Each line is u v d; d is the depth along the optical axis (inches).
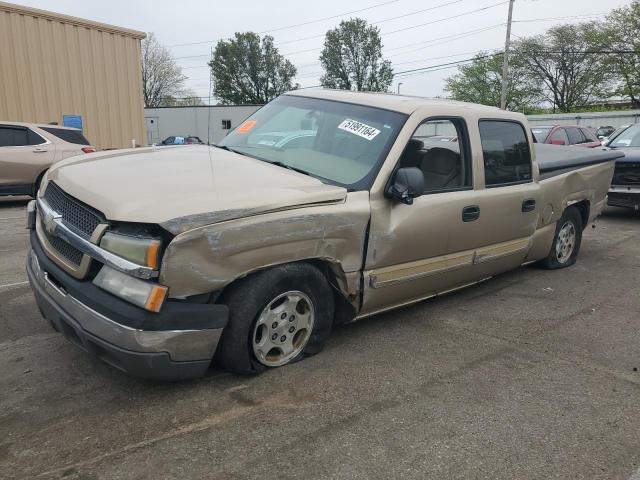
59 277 127.9
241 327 130.6
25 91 518.9
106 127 589.3
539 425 127.1
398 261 163.8
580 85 2399.1
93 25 565.3
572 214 262.4
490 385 145.1
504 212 198.2
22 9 508.1
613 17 2188.7
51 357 148.9
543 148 288.8
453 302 211.2
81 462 105.8
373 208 151.5
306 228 135.6
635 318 200.8
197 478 102.8
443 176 177.9
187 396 131.0
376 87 2977.4
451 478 107.1
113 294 117.9
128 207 117.9
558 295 224.8
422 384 143.6
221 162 152.6
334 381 142.0
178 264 116.0
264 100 2185.0
